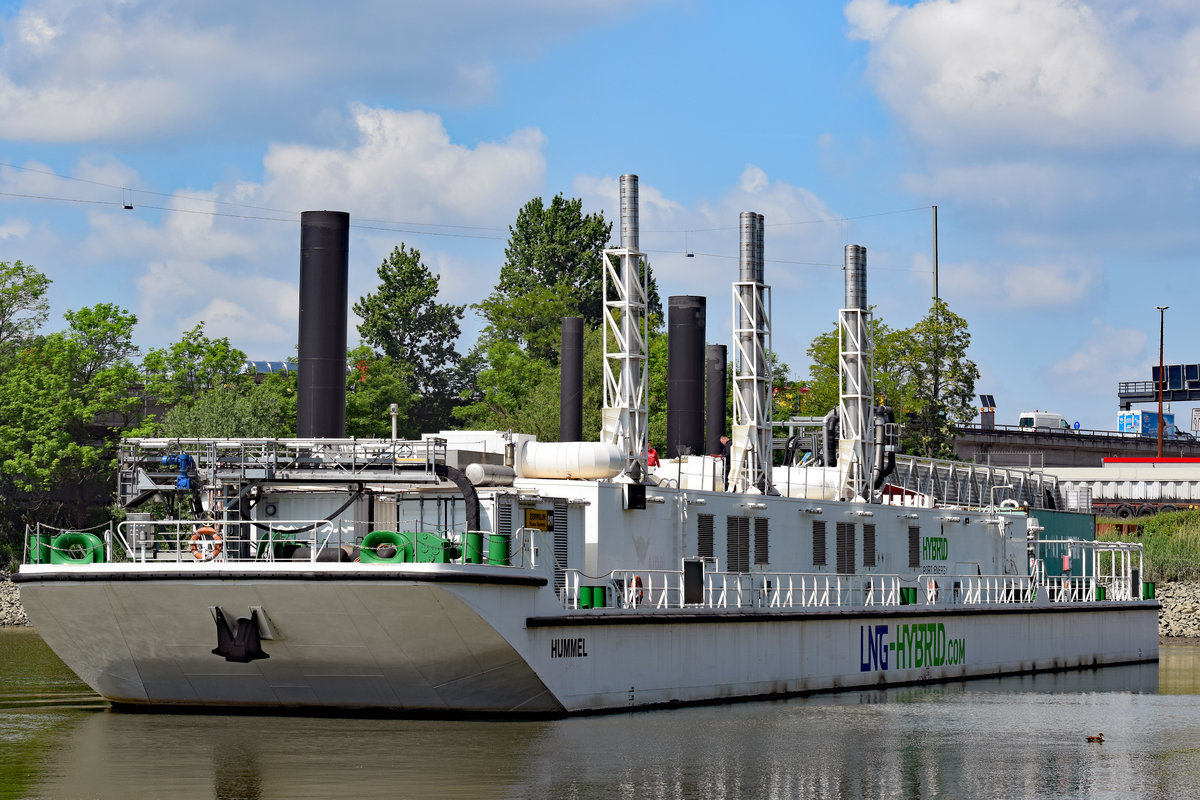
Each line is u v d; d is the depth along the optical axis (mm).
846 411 60062
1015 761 36938
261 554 40875
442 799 30391
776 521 51719
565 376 56094
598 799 30719
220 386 107625
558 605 40688
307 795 30562
